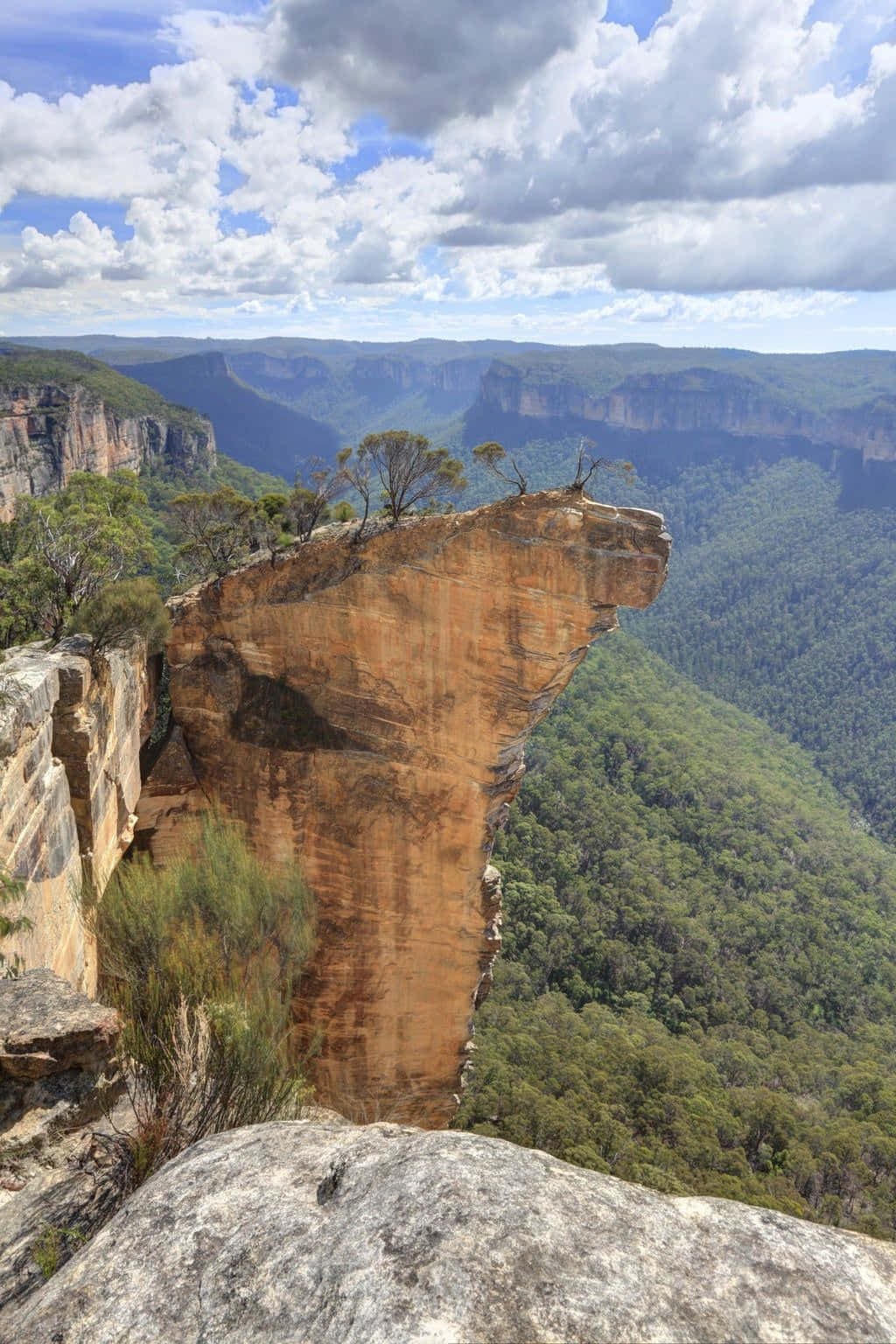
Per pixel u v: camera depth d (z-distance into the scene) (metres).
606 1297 3.07
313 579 25.06
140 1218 3.90
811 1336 3.01
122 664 22.00
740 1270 3.32
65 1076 7.48
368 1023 26.64
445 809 25.61
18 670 17.23
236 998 9.03
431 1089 27.69
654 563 22.31
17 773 14.63
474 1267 3.15
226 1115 7.27
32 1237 5.82
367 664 25.09
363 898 26.33
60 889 16.47
